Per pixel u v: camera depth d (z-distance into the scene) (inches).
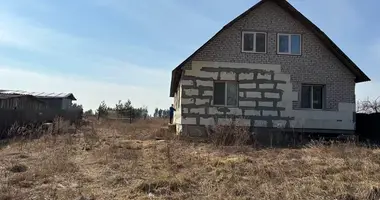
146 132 957.8
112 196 311.0
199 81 788.6
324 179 362.9
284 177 369.1
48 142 670.5
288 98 805.2
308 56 818.2
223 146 625.6
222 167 422.9
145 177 374.6
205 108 786.2
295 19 815.7
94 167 436.5
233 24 798.5
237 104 795.4
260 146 668.1
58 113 1226.0
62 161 446.0
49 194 310.8
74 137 804.0
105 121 1556.3
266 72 804.6
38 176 379.6
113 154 520.4
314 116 807.7
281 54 811.4
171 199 303.3
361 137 823.7
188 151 569.9
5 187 328.2
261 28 810.2
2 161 471.8
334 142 665.6
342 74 823.7
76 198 301.0
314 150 576.1
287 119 801.6
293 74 810.8
